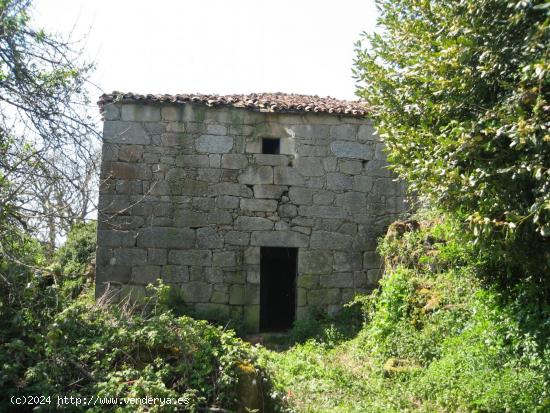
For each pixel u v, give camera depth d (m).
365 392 5.89
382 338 7.09
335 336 8.16
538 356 4.73
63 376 4.21
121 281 8.84
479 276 5.75
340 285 9.41
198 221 9.16
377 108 6.07
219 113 9.40
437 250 7.82
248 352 4.88
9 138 4.46
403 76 5.45
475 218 4.07
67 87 4.54
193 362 4.55
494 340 5.32
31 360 4.23
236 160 9.37
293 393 5.70
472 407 4.95
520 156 3.99
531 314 5.06
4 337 4.34
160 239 9.02
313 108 9.52
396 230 8.90
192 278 9.03
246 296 9.13
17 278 4.54
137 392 4.07
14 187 4.35
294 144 9.57
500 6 4.05
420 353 6.37
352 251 9.55
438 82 4.64
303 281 9.33
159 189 9.11
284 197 9.44
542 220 3.95
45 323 4.53
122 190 9.02
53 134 4.47
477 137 4.08
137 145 9.13
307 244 9.41
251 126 9.48
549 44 3.51
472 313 6.17
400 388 5.80
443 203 4.59
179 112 9.29
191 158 9.25
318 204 9.53
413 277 7.67
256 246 9.27
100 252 8.86
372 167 9.79
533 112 3.69
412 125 5.57
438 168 4.34
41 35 4.36
